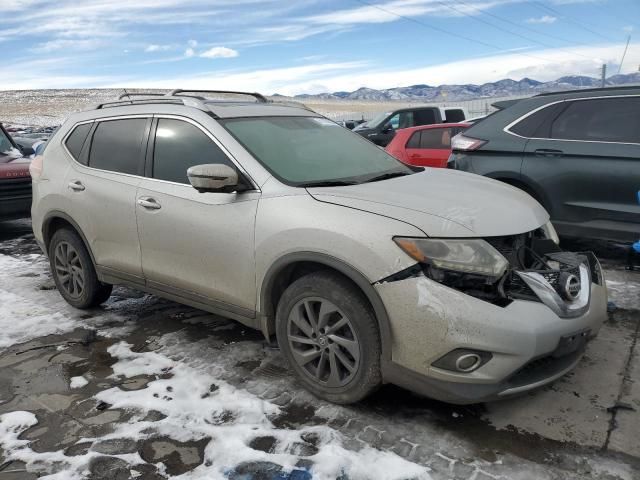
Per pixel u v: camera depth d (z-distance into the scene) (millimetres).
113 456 2596
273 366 3443
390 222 2699
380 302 2639
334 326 2861
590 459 2480
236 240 3188
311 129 3900
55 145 4551
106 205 3949
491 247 2639
